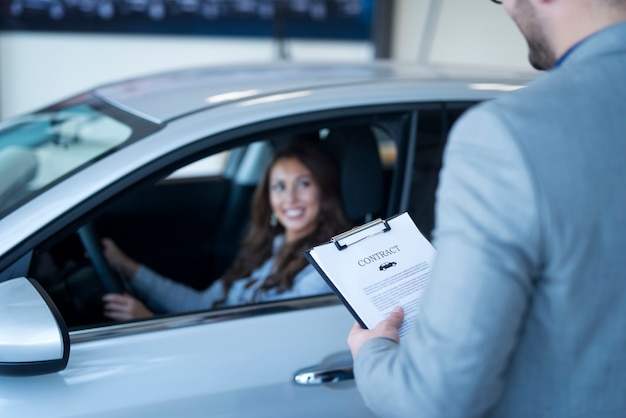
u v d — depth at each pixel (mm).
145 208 2623
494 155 917
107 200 1600
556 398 981
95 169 1642
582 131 919
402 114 1936
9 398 1429
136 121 1847
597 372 965
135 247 2623
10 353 1358
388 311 1174
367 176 2080
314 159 2129
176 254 2676
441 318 921
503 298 899
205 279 2719
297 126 1834
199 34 5941
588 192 906
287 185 2129
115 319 1928
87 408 1463
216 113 1812
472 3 4598
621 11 971
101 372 1508
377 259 1200
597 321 946
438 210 981
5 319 1381
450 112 1977
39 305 1412
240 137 1771
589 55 970
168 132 1735
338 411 1642
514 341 934
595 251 917
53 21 5637
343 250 1198
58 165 1779
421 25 5648
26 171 1790
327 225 2133
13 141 2002
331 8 6078
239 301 2197
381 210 2102
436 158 1955
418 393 942
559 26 997
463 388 913
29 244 1523
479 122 940
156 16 5824
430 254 1219
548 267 925
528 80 2203
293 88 1986
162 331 1604
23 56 5656
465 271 908
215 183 2732
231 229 2715
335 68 2424
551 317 947
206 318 1648
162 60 5949
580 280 924
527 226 898
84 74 5820
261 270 2199
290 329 1661
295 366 1615
